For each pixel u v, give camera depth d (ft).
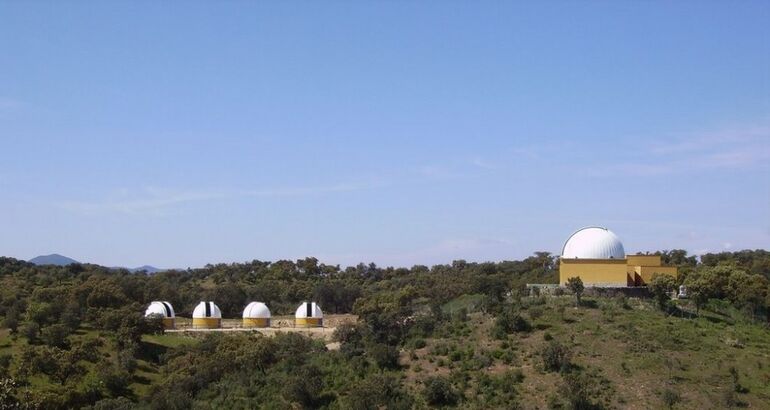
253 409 307.58
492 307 372.99
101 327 444.55
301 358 360.07
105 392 347.15
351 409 285.43
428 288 614.34
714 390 282.15
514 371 301.22
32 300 520.42
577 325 342.85
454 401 285.84
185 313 650.84
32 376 342.85
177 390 338.13
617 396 279.28
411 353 335.06
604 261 403.75
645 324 343.67
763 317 382.63
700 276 410.11
